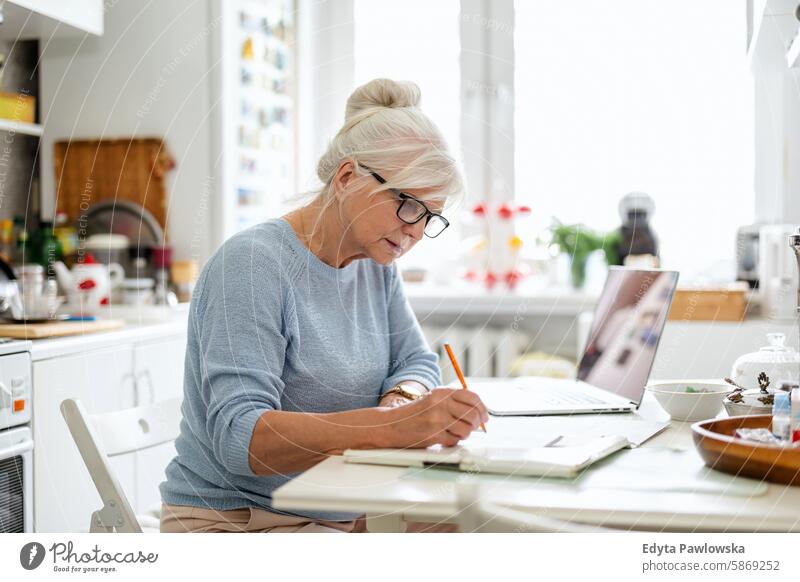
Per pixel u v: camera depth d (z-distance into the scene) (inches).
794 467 30.2
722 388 47.3
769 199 87.0
